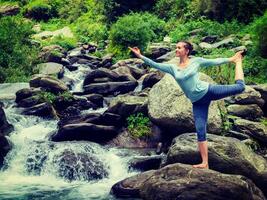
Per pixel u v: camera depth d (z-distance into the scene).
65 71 19.97
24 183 10.20
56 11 35.25
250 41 18.14
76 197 9.17
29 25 23.64
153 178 8.82
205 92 7.50
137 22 21.73
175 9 27.16
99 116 12.30
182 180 8.39
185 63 7.57
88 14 32.22
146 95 13.60
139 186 9.12
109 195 9.32
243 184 8.34
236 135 10.65
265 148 10.68
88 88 15.95
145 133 11.89
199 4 25.22
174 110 10.88
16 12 35.44
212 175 8.30
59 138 11.77
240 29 20.89
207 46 18.86
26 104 14.12
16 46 20.69
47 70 19.27
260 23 16.14
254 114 11.47
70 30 30.70
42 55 20.75
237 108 11.51
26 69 20.02
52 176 10.62
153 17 25.95
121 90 15.95
